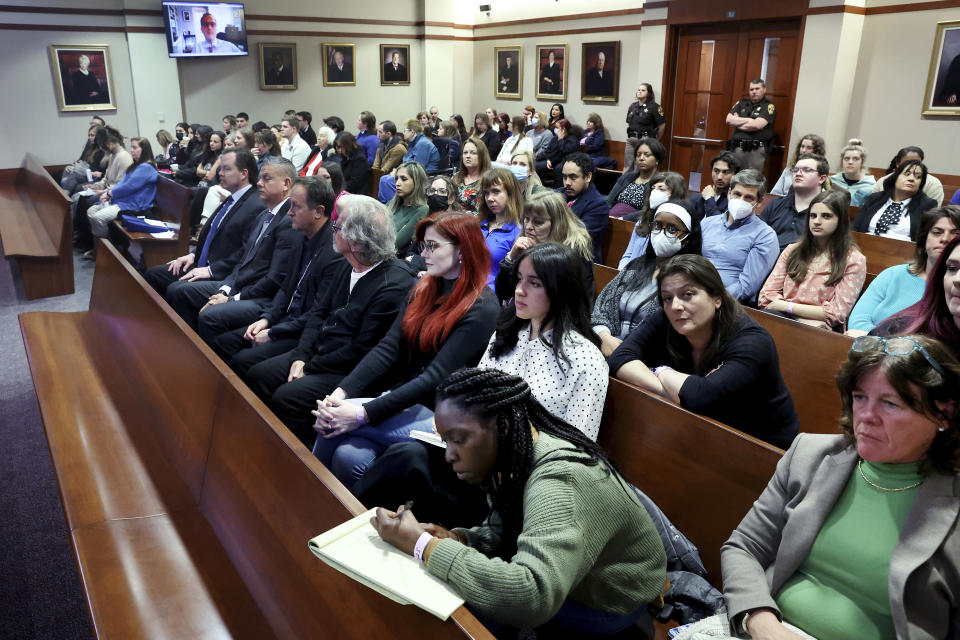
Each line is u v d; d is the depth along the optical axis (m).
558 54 12.27
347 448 2.51
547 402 2.23
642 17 10.50
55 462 2.73
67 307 5.93
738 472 1.91
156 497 2.56
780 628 1.42
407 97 14.47
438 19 13.98
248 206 4.77
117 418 3.15
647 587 1.63
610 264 4.92
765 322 2.98
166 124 12.31
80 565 2.15
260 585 2.02
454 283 2.76
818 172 4.39
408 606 1.42
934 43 7.40
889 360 1.30
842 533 1.43
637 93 9.93
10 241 6.90
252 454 2.19
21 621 2.41
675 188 4.09
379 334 3.07
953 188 7.47
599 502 1.46
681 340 2.35
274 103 13.30
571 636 1.63
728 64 9.34
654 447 2.15
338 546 1.46
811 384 2.79
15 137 11.41
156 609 2.00
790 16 8.33
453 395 1.50
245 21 12.55
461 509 2.09
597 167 10.41
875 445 1.35
